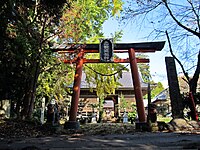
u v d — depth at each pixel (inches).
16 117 443.8
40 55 438.3
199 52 548.4
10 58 412.5
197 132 336.5
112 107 1443.2
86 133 376.2
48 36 484.1
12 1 370.9
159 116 1002.1
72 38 493.0
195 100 514.0
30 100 465.1
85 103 1164.5
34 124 412.8
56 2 406.9
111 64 733.3
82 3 495.2
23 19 415.8
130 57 530.6
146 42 538.0
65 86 737.6
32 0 418.0
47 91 610.9
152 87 1245.1
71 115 499.2
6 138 292.5
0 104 454.0
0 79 433.4
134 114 973.2
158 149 180.1
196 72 545.6
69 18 462.9
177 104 443.2
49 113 416.5
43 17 439.5
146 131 394.6
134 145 203.3
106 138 269.6
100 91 806.5
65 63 538.3
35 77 457.7
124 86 1188.5
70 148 193.3
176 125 410.9
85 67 714.2
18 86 463.2
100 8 577.9
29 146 202.7
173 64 478.3
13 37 406.0
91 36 607.2
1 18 373.7
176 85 458.6
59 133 377.4
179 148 182.5
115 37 645.3
